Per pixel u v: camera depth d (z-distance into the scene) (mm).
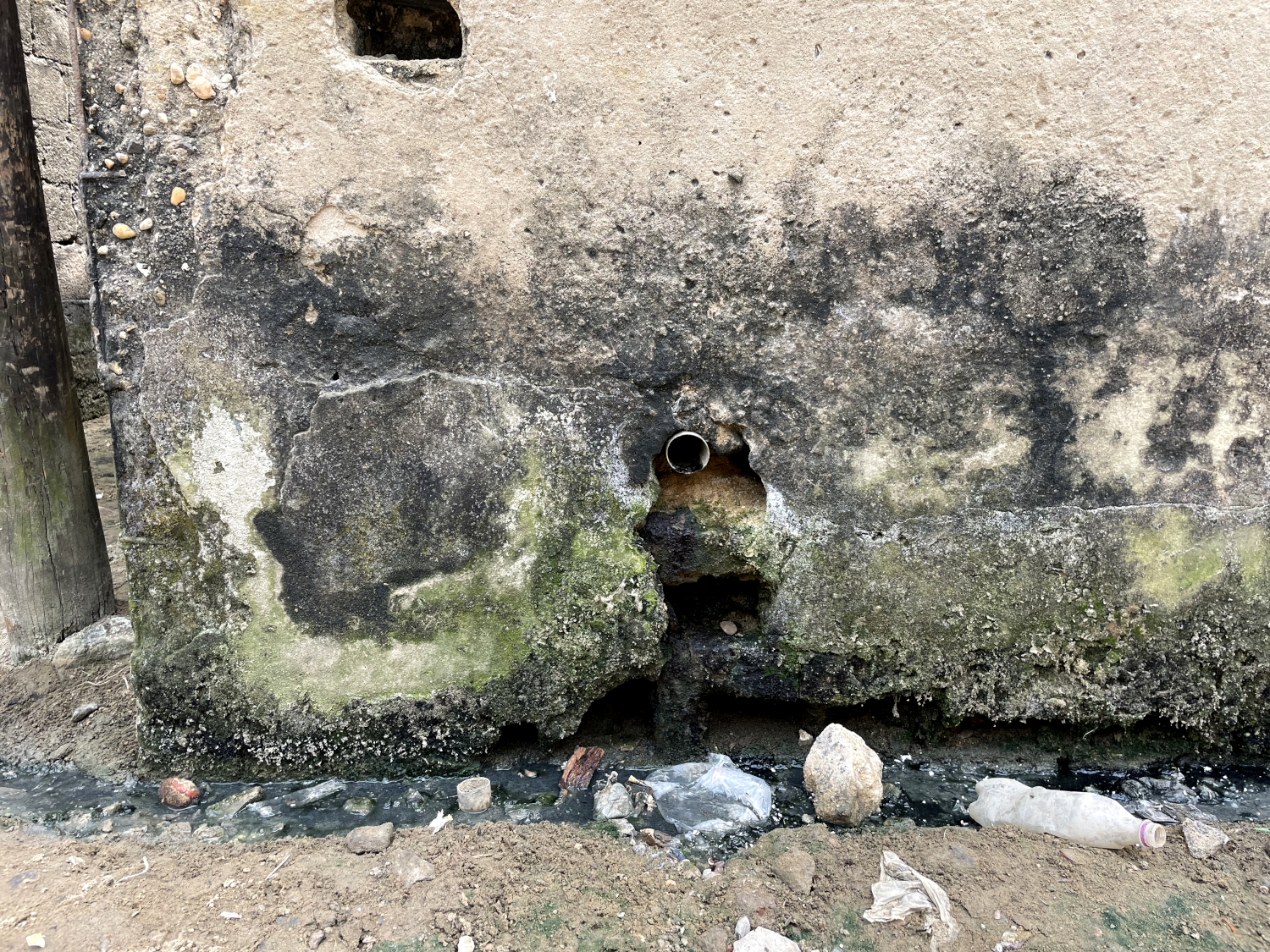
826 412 1016
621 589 1037
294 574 1023
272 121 933
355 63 930
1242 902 871
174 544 1016
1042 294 982
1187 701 1069
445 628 1045
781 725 1142
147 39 916
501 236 970
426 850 932
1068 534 1037
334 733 1054
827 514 1041
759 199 964
